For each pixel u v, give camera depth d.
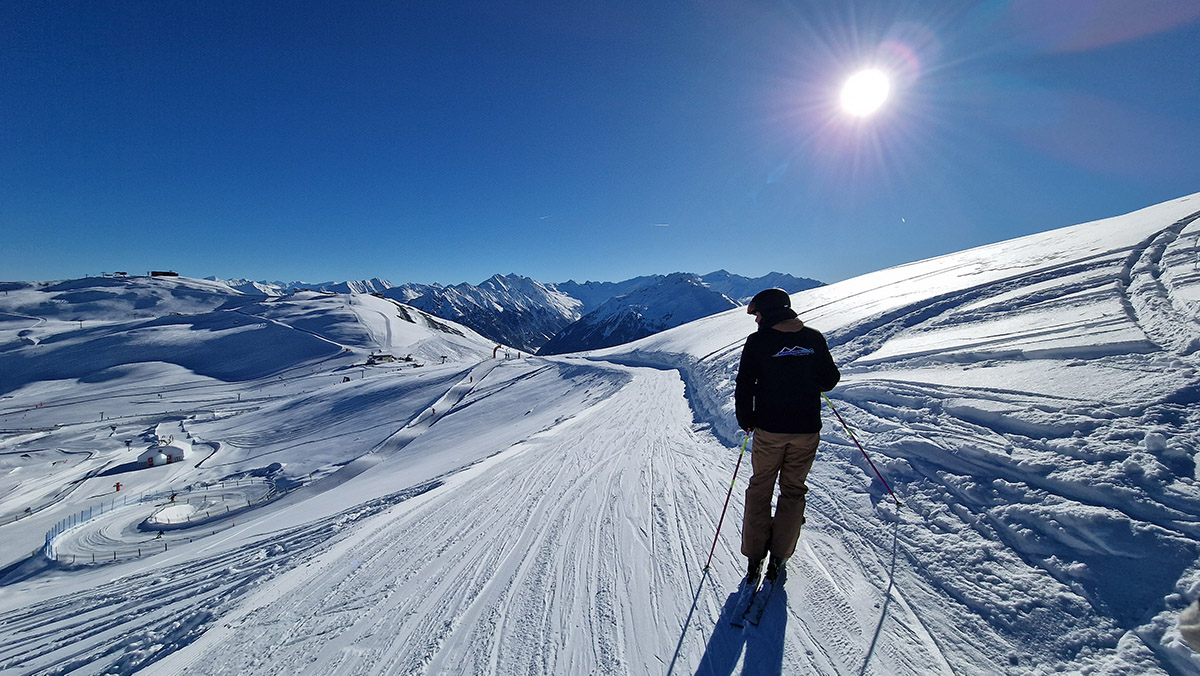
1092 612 2.21
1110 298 6.43
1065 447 3.23
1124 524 2.48
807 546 3.49
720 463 6.42
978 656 2.23
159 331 112.94
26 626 5.24
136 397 74.50
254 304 147.38
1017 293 8.81
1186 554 2.20
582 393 28.62
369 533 5.11
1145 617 2.07
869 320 11.66
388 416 42.53
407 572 3.98
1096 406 3.51
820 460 5.06
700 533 4.08
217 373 91.50
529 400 33.56
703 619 2.83
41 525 27.11
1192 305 4.99
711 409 11.12
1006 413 3.94
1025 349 5.30
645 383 22.48
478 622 3.12
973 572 2.74
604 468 6.87
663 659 2.54
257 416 54.44
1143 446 2.91
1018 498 3.06
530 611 3.18
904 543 3.21
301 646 3.04
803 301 23.52
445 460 17.56
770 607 2.82
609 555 3.88
